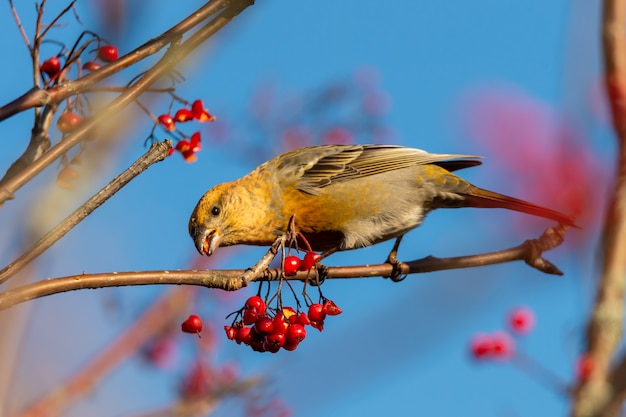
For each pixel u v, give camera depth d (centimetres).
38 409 907
